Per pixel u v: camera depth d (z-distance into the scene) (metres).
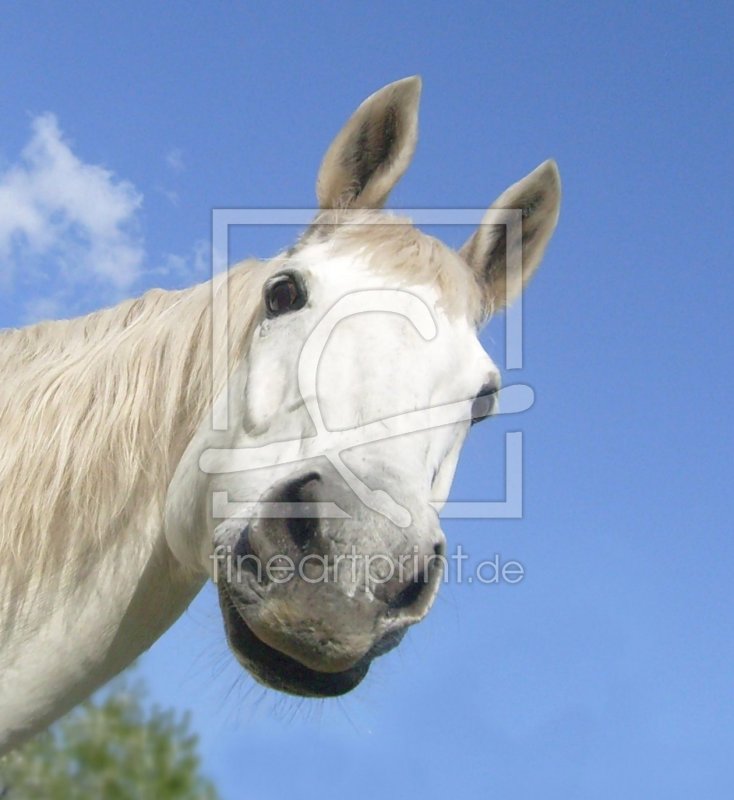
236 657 2.40
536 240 3.38
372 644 2.25
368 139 3.12
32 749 6.97
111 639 2.72
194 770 7.61
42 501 2.68
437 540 2.40
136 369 2.84
